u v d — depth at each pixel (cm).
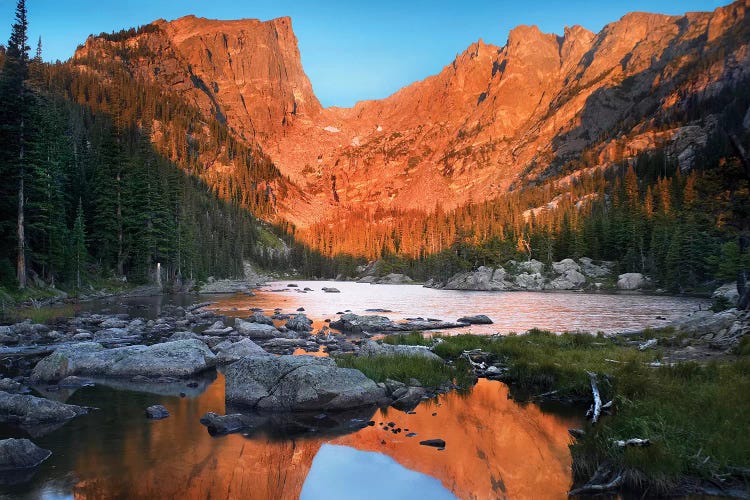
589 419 1226
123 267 6619
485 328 3288
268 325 2848
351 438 1089
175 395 1455
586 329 3170
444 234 17512
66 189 6266
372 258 19075
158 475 843
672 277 8106
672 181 12031
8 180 4231
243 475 855
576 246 11194
